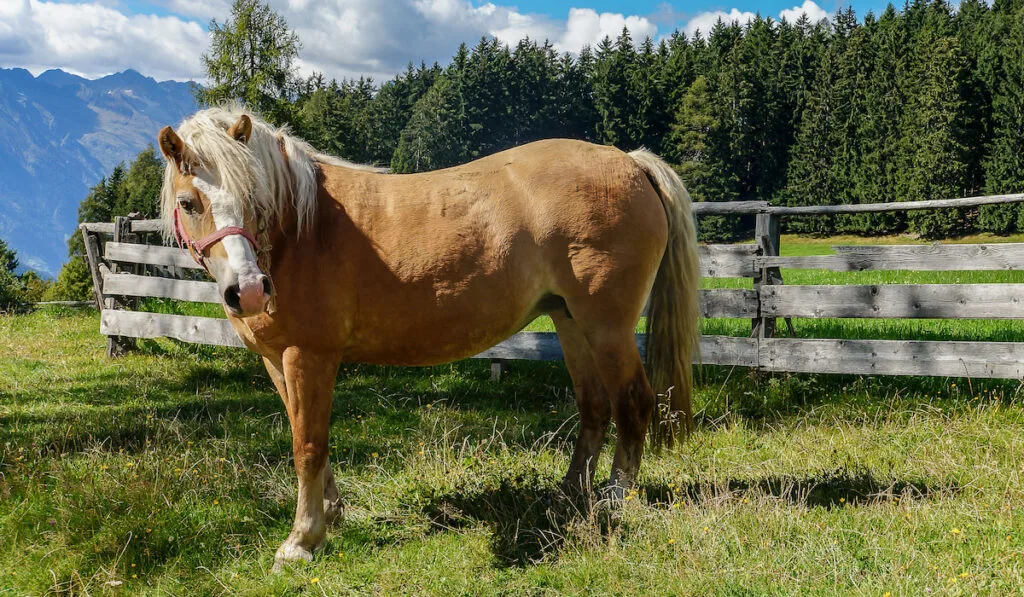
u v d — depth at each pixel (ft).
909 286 17.70
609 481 12.38
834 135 191.01
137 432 17.42
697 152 221.66
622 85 251.80
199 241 9.85
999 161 158.20
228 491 13.52
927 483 12.50
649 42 286.05
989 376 16.80
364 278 10.93
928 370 17.33
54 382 23.62
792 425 16.65
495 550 11.24
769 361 18.86
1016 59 160.66
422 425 18.08
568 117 274.77
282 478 14.06
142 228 27.35
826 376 19.29
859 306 18.17
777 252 19.89
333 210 11.01
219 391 22.03
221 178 9.76
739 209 19.45
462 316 11.30
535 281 11.62
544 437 16.98
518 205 11.46
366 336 11.32
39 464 14.67
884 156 174.50
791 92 224.12
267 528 12.31
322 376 10.97
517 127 271.28
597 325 11.78
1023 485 11.76
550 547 11.17
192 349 27.43
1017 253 16.85
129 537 11.51
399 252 10.97
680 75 249.75
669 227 12.64
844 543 10.23
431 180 11.59
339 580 10.46
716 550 10.16
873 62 205.26
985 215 142.61
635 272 11.77
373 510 12.69
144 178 201.57
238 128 10.12
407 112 294.05
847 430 15.96
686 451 15.08
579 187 11.59
